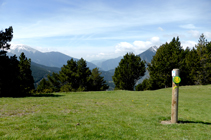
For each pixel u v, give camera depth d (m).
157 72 47.69
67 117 8.98
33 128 6.65
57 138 5.67
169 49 48.38
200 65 46.44
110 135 6.25
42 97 20.94
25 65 46.19
